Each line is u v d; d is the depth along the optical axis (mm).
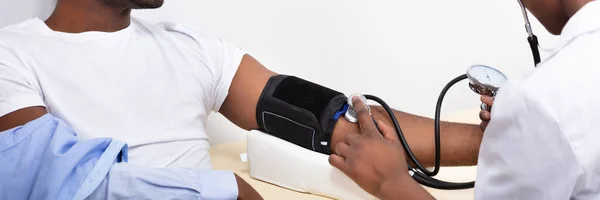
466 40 2076
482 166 924
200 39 1465
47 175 1035
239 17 1707
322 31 1833
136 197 1074
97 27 1313
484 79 1214
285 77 1502
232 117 1528
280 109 1434
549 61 844
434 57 2043
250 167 1498
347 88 1939
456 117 1958
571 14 907
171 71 1378
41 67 1222
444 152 1438
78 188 1044
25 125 1085
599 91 792
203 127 1451
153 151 1313
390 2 1899
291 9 1770
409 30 1966
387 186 1109
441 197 1401
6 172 1054
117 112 1273
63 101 1226
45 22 1321
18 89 1165
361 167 1150
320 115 1405
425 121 1470
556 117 794
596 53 820
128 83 1307
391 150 1144
